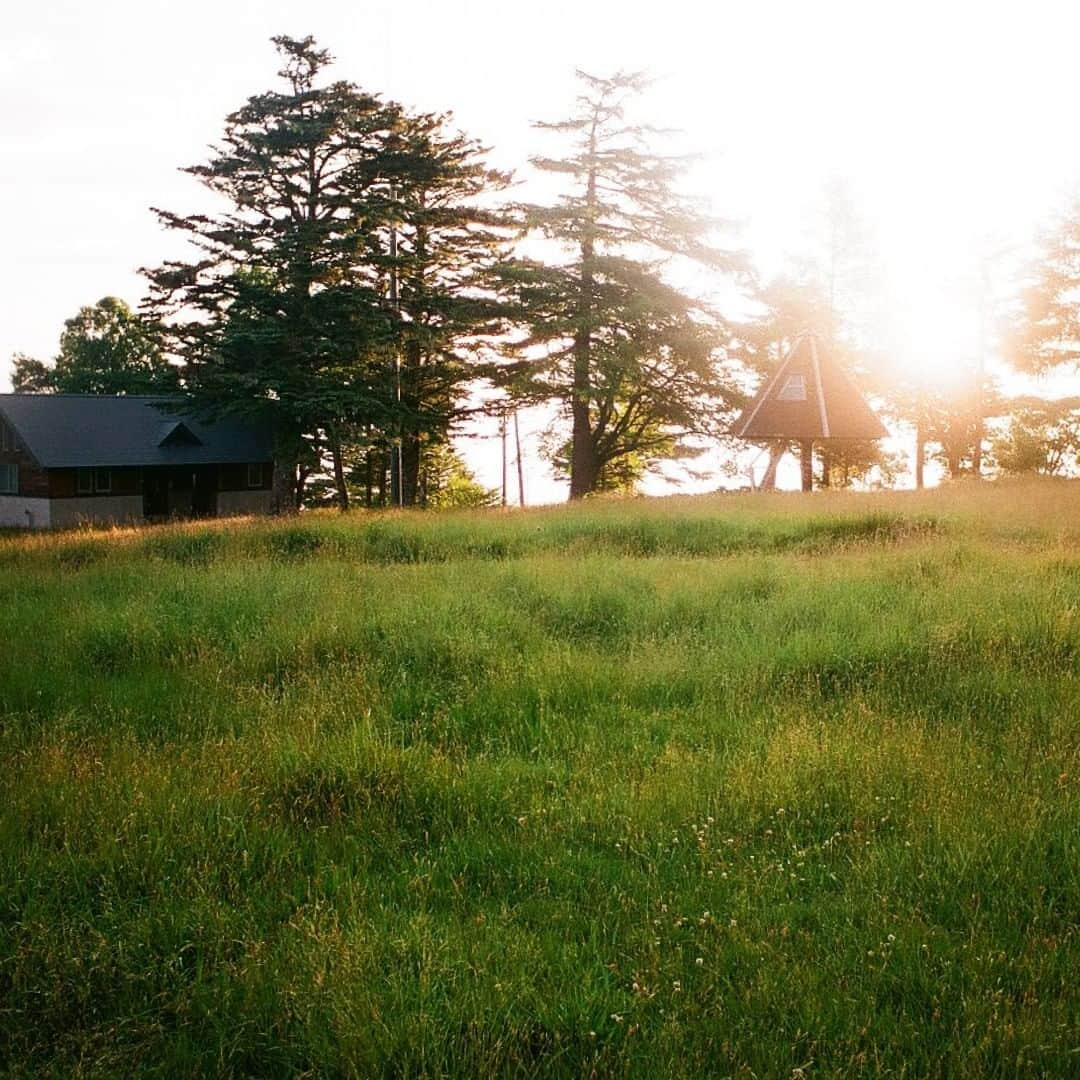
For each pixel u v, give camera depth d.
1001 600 10.03
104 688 8.41
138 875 4.94
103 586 12.89
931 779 5.92
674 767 6.34
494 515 21.80
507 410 39.50
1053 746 6.45
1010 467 46.47
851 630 9.41
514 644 9.44
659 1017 3.87
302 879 4.96
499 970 4.11
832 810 5.76
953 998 3.92
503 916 4.59
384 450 40.47
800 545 15.99
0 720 7.59
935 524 17.09
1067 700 7.41
